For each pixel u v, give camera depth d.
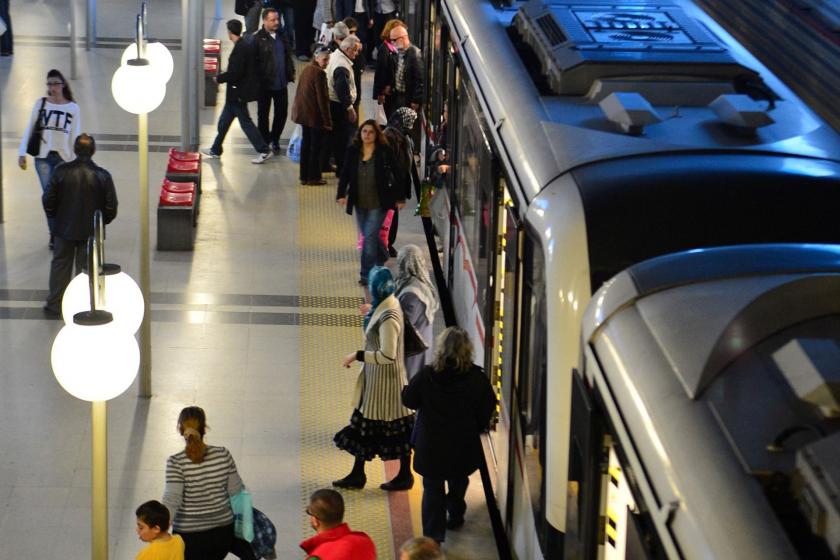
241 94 22.77
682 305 6.13
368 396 12.57
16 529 11.95
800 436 5.05
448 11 16.11
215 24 33.62
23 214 19.75
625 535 6.16
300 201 21.33
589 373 6.57
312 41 31.16
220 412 14.29
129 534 11.94
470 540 11.94
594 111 9.59
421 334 13.32
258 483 12.90
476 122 13.02
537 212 8.41
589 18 10.98
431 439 11.25
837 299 5.82
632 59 9.90
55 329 16.09
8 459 13.12
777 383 5.39
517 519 9.95
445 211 17.38
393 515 12.48
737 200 7.97
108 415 14.06
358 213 17.56
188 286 17.62
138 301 9.94
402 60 22.20
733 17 13.59
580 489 6.77
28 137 18.33
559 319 7.86
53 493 12.57
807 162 8.47
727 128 9.04
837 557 4.43
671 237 7.82
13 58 28.81
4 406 14.17
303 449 13.65
